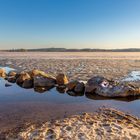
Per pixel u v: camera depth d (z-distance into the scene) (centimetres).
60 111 1172
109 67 3475
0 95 1587
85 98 1520
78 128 855
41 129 852
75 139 761
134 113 1145
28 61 4944
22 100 1437
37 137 781
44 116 1080
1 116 1077
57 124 904
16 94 1630
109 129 845
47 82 1958
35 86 1938
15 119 1033
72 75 2508
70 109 1214
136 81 2119
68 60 5391
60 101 1420
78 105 1309
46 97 1541
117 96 1538
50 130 838
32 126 902
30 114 1114
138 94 1570
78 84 1769
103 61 5084
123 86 1602
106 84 1675
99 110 1176
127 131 827
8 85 1994
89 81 1733
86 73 2691
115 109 1220
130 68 3347
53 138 772
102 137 773
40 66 3628
